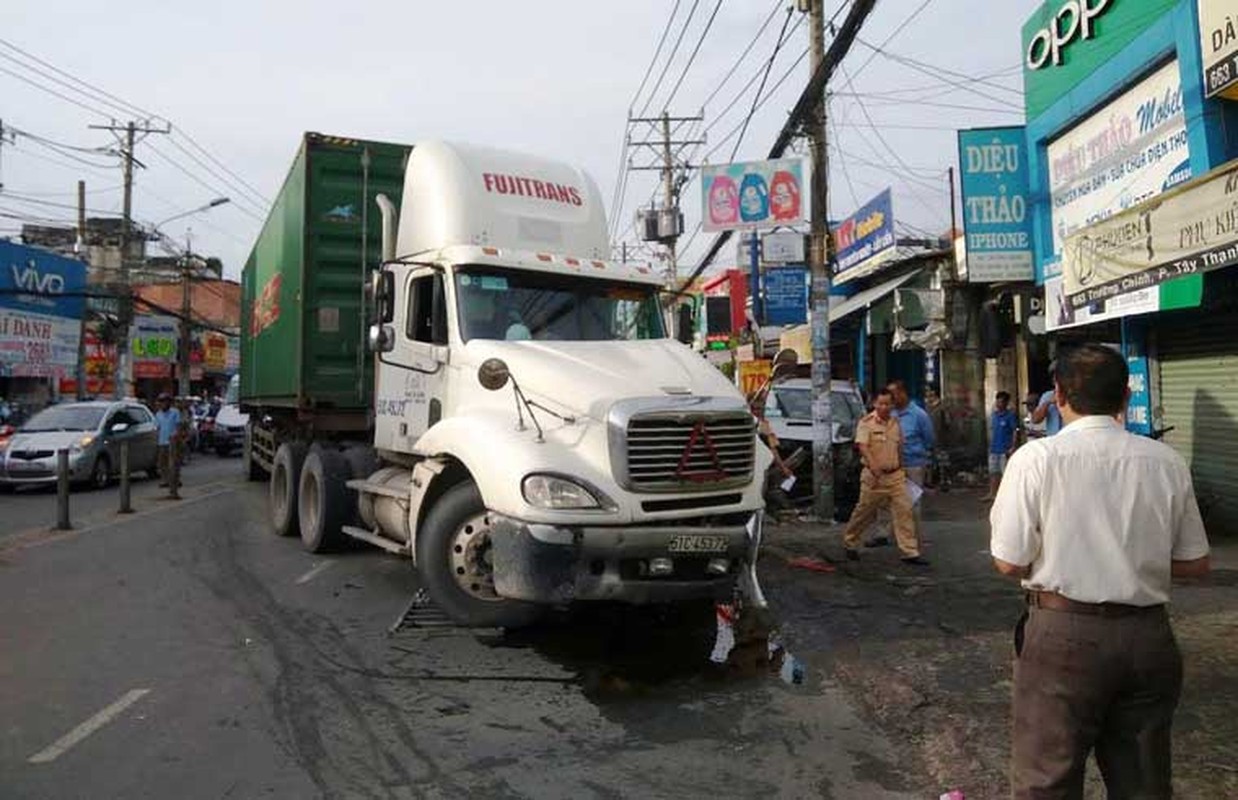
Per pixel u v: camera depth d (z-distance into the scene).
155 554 9.97
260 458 15.94
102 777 4.25
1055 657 2.80
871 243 20.02
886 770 4.39
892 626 6.82
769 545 10.23
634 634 6.66
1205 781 4.04
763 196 14.50
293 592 8.05
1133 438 2.89
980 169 13.38
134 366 43.00
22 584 8.44
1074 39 11.70
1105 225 9.59
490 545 6.31
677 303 9.01
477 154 8.08
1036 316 14.35
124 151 34.62
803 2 12.34
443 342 7.26
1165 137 9.88
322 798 4.06
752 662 6.04
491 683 5.64
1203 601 7.09
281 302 11.62
